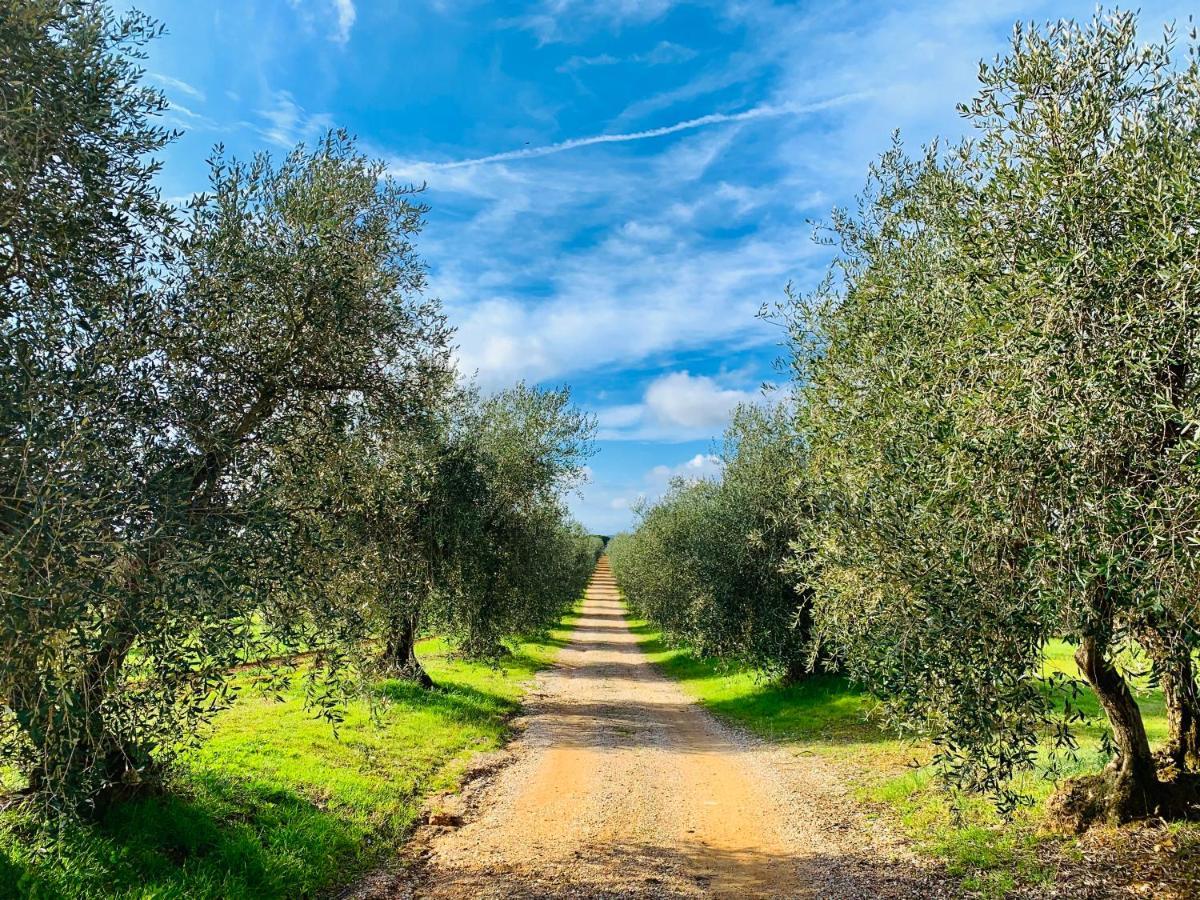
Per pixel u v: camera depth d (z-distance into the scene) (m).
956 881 9.11
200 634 7.31
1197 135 6.32
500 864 10.41
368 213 10.92
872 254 10.98
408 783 13.86
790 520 22.30
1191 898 7.61
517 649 38.81
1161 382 5.65
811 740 18.52
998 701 6.77
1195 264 5.22
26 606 5.12
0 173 6.05
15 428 5.50
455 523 19.69
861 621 9.46
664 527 41.72
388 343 10.66
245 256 8.30
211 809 9.85
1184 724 9.78
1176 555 5.13
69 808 7.09
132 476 6.34
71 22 7.01
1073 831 9.64
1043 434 5.59
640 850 10.98
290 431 8.91
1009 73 7.07
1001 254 6.76
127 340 6.77
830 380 10.87
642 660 41.47
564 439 28.81
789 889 9.41
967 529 6.58
